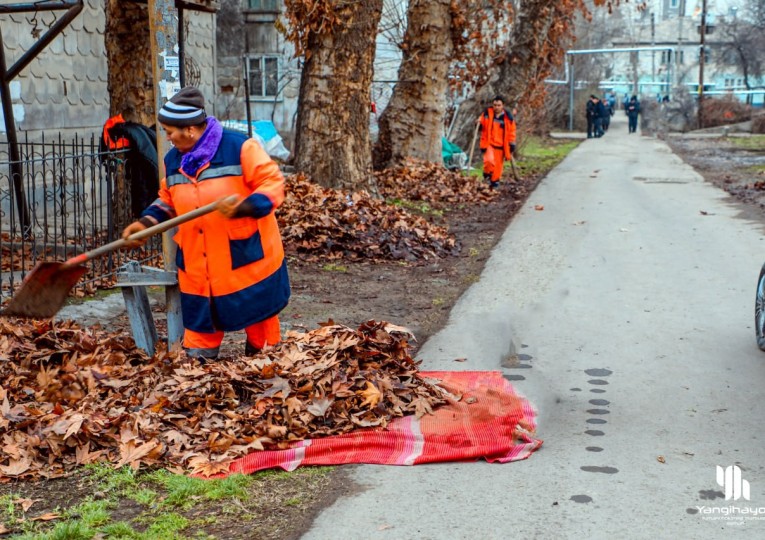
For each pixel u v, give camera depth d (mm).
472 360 6219
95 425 4434
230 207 4598
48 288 4602
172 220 4664
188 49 16188
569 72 50906
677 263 9773
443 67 16984
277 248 5227
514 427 4754
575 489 4094
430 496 4020
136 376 5137
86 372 5066
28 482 4105
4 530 3619
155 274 5500
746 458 4465
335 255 10039
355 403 4887
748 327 7070
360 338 5359
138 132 8641
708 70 94438
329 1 12227
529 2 21812
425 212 14125
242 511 3861
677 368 6012
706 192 17219
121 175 8570
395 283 8938
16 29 11922
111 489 4023
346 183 12766
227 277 5066
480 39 21531
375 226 10789
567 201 15922
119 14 9812
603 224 12852
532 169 23578
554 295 8266
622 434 4801
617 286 8617
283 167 18391
